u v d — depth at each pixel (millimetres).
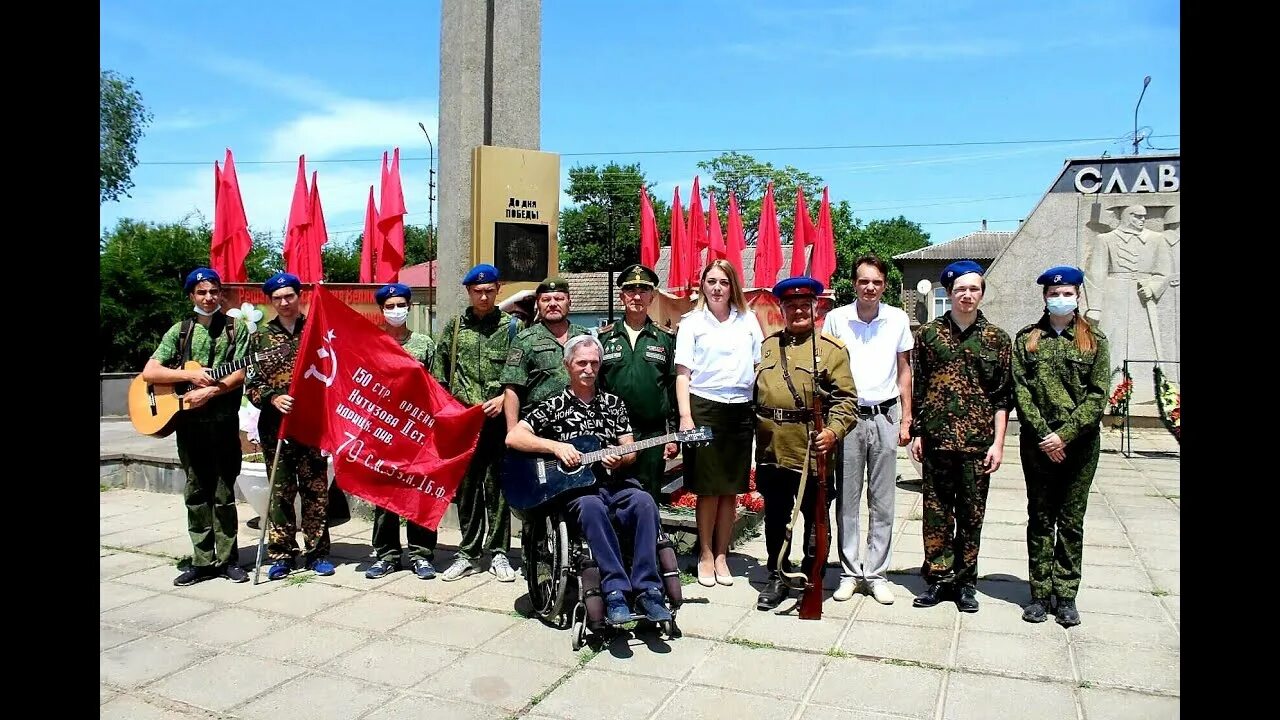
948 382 4914
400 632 4672
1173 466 10352
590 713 3680
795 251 13664
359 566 5992
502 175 6953
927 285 13148
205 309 5637
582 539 4539
